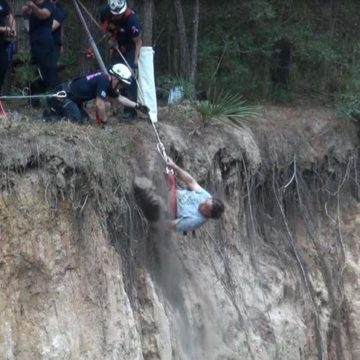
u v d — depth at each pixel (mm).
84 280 32094
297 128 46719
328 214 47188
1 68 37438
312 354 42750
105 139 34406
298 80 51938
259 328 39406
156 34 49344
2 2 37062
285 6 50625
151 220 35438
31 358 30500
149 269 35562
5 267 30672
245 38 48875
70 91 35875
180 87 44281
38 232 31344
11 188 31156
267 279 41281
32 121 34375
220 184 40562
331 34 51031
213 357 36750
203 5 49344
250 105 46844
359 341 45594
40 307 31062
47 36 38812
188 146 39344
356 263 46719
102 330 32000
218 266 39062
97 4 44938
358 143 49281
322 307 44469
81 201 32594
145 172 35625
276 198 44344
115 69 35969
